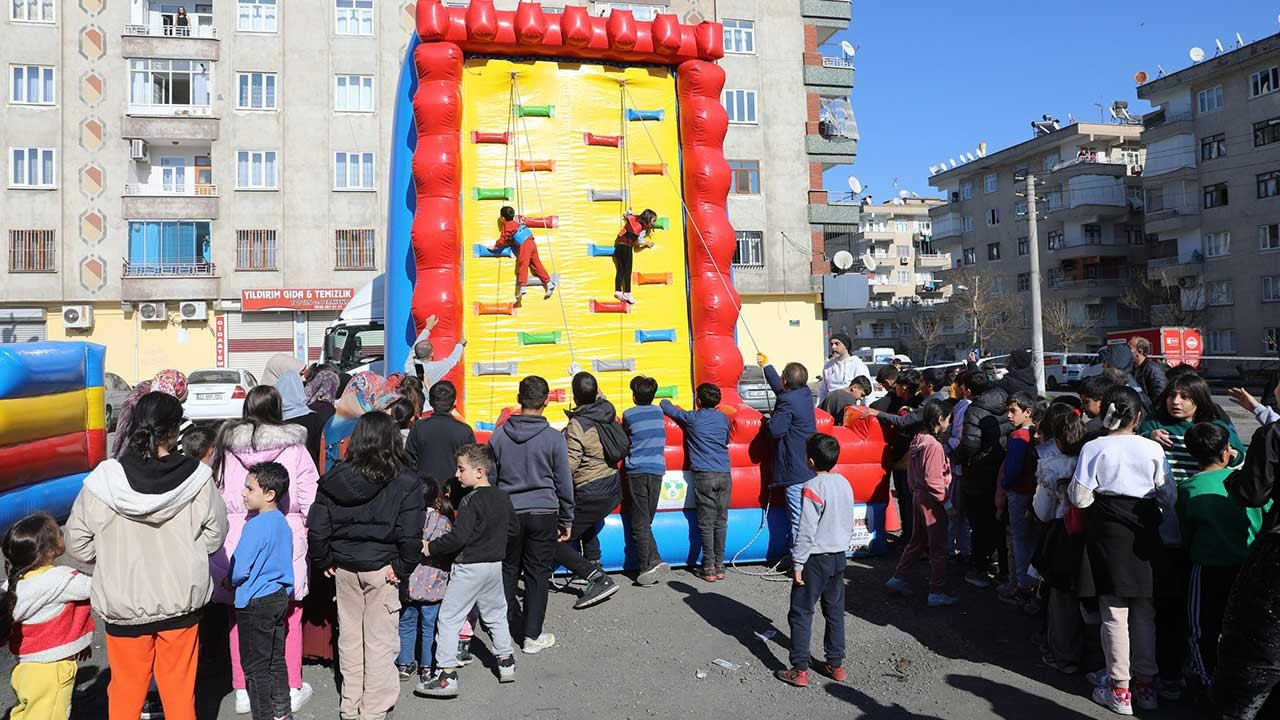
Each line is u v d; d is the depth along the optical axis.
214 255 29.55
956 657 5.57
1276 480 4.16
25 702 4.07
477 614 5.90
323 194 29.91
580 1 29.19
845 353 10.18
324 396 6.99
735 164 29.98
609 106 9.45
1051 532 5.21
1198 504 4.75
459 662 5.46
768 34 30.48
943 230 61.41
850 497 5.25
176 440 4.15
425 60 8.49
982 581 7.10
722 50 9.45
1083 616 5.23
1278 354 36.81
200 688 5.23
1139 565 4.59
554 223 9.12
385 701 4.65
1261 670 4.00
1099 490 4.73
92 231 28.94
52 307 28.95
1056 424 5.22
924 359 58.31
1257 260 39.78
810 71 30.62
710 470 7.24
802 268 30.33
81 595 4.17
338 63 29.98
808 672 5.24
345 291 29.95
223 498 4.73
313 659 5.68
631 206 9.38
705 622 6.27
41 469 6.87
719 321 9.10
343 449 5.82
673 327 9.32
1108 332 49.12
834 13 31.11
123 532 3.96
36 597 4.04
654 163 9.50
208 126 29.31
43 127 28.69
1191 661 4.86
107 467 3.96
